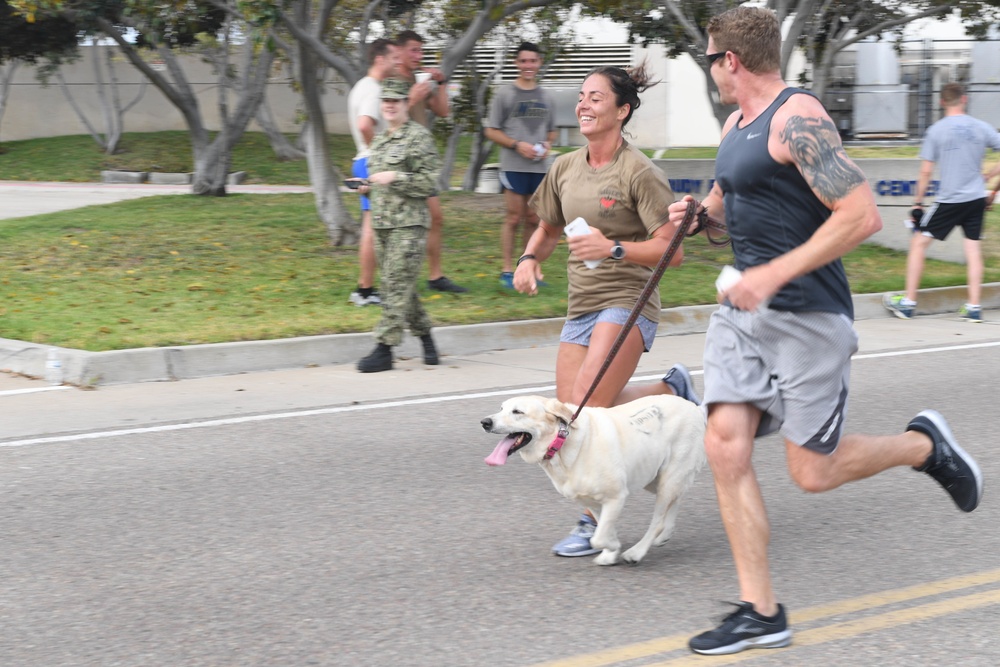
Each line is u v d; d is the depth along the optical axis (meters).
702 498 8.05
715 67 5.54
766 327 5.38
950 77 38.84
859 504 7.85
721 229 6.19
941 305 17.17
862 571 6.55
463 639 5.61
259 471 8.71
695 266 18.20
